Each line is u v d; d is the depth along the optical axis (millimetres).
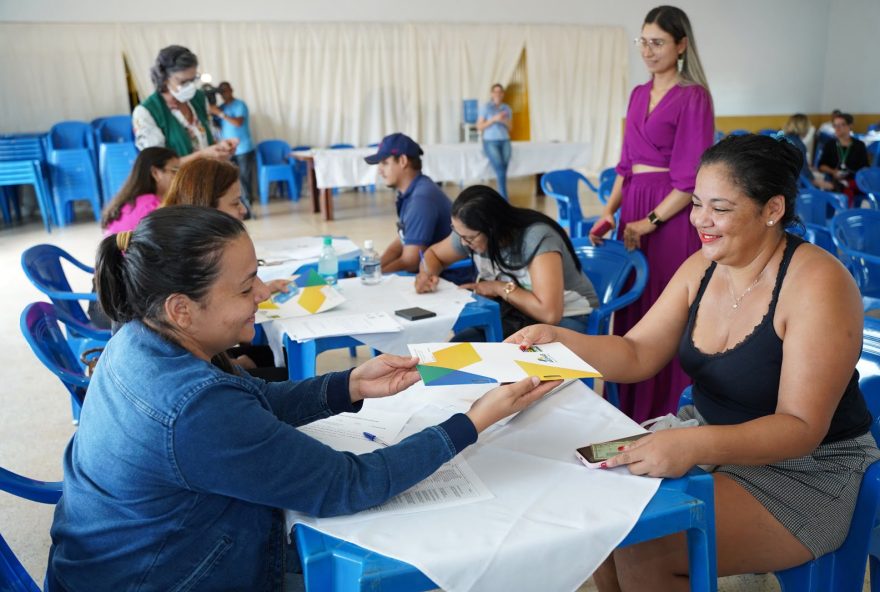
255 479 863
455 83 9641
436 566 816
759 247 1254
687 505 928
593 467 1029
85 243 6184
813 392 1138
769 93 11688
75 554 950
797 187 1223
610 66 10359
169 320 932
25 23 7625
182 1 8227
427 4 9336
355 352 3402
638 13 10406
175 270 902
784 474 1213
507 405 1033
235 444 853
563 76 10141
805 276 1199
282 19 8711
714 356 1316
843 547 1224
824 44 11859
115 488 902
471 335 2299
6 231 6867
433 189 2986
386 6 9148
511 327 2256
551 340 1371
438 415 1227
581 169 10594
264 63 8680
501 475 1019
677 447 1020
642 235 2523
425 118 9625
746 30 11203
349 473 913
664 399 2451
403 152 2953
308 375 1826
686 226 2430
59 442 2531
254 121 8805
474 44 9594
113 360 939
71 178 7125
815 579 1209
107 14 7941
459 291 2225
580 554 865
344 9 8961
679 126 2359
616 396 2428
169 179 2613
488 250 2254
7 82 7645
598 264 2686
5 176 6590
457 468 1042
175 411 850
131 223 2529
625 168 2668
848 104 11742
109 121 7848
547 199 8383
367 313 1995
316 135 9148
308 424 1192
